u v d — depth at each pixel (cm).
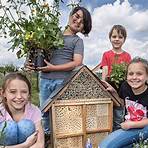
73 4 163
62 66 157
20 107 114
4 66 113
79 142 148
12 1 125
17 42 131
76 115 146
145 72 133
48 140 144
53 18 140
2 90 114
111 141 129
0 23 125
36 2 133
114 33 179
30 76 147
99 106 151
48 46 144
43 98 163
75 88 146
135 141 131
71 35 164
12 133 111
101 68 182
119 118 155
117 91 154
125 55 180
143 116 132
